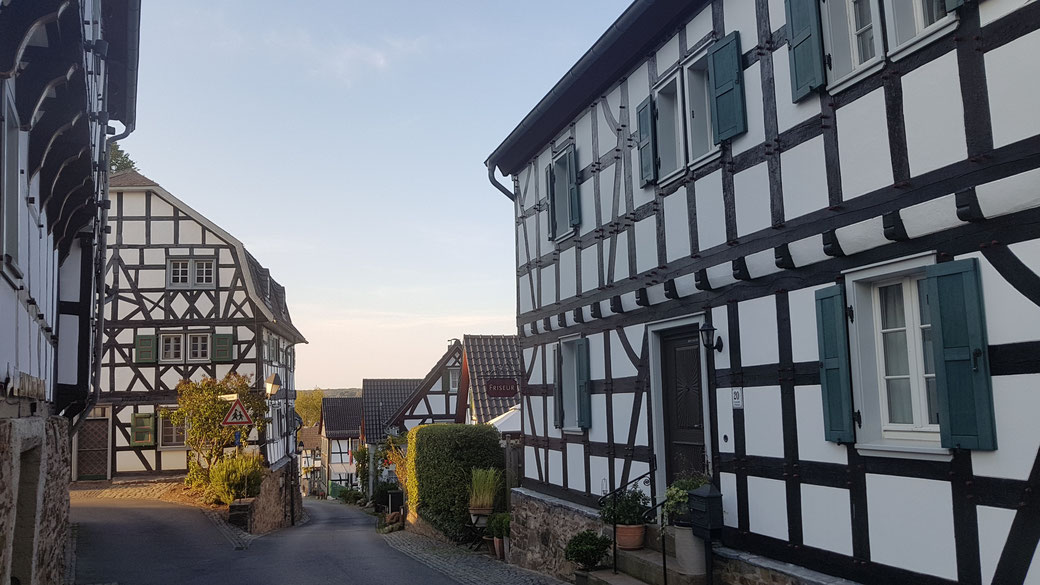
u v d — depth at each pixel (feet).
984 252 16.63
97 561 42.27
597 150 36.24
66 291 39.93
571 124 39.06
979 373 16.46
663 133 30.22
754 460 24.32
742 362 25.09
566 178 41.01
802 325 22.30
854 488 20.08
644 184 31.40
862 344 20.10
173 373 85.66
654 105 30.78
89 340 40.24
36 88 20.07
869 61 19.52
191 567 41.37
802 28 21.91
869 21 20.63
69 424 43.73
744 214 24.97
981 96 16.65
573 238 38.55
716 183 26.55
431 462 59.57
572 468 38.40
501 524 46.57
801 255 22.02
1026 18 15.71
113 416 84.33
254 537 56.34
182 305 86.58
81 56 20.51
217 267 87.45
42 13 16.69
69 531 52.03
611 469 34.24
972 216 16.63
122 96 43.42
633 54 32.37
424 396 103.24
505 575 39.09
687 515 25.91
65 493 38.45
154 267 86.74
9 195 19.29
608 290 34.63
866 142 19.85
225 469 68.03
